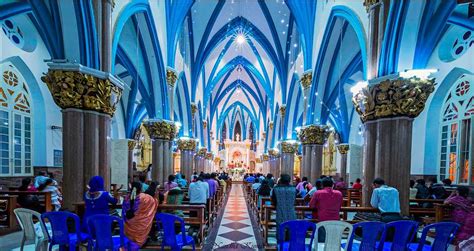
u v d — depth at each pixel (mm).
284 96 20219
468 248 3557
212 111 33688
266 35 19906
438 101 12242
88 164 6164
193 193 7316
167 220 4566
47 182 7520
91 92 6172
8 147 11133
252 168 43062
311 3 13273
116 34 7441
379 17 6820
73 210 5863
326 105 13086
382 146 6398
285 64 19750
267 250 6242
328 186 5492
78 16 5918
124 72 17078
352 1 8516
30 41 11891
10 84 11242
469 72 10539
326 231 4098
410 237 4543
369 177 6832
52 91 6008
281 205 5523
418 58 6512
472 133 10227
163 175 13281
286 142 19547
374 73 6965
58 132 13352
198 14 18156
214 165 39688
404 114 6164
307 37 13734
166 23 13258
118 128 20125
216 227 8508
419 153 12664
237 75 31578
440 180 12055
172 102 13703
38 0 6023
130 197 4844
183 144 19469
